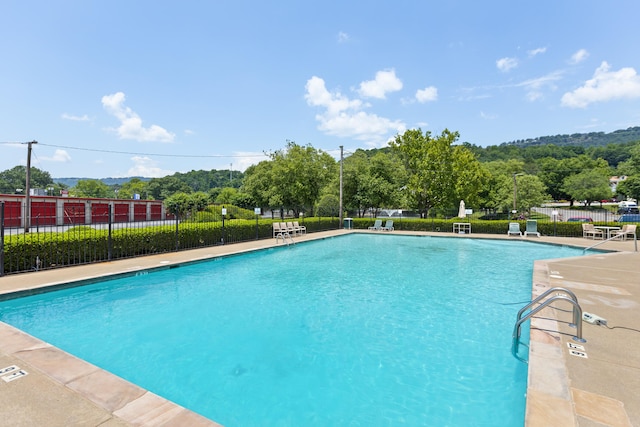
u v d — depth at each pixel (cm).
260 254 1185
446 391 329
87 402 244
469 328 495
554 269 795
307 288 728
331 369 375
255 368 378
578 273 747
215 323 515
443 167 2450
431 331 485
